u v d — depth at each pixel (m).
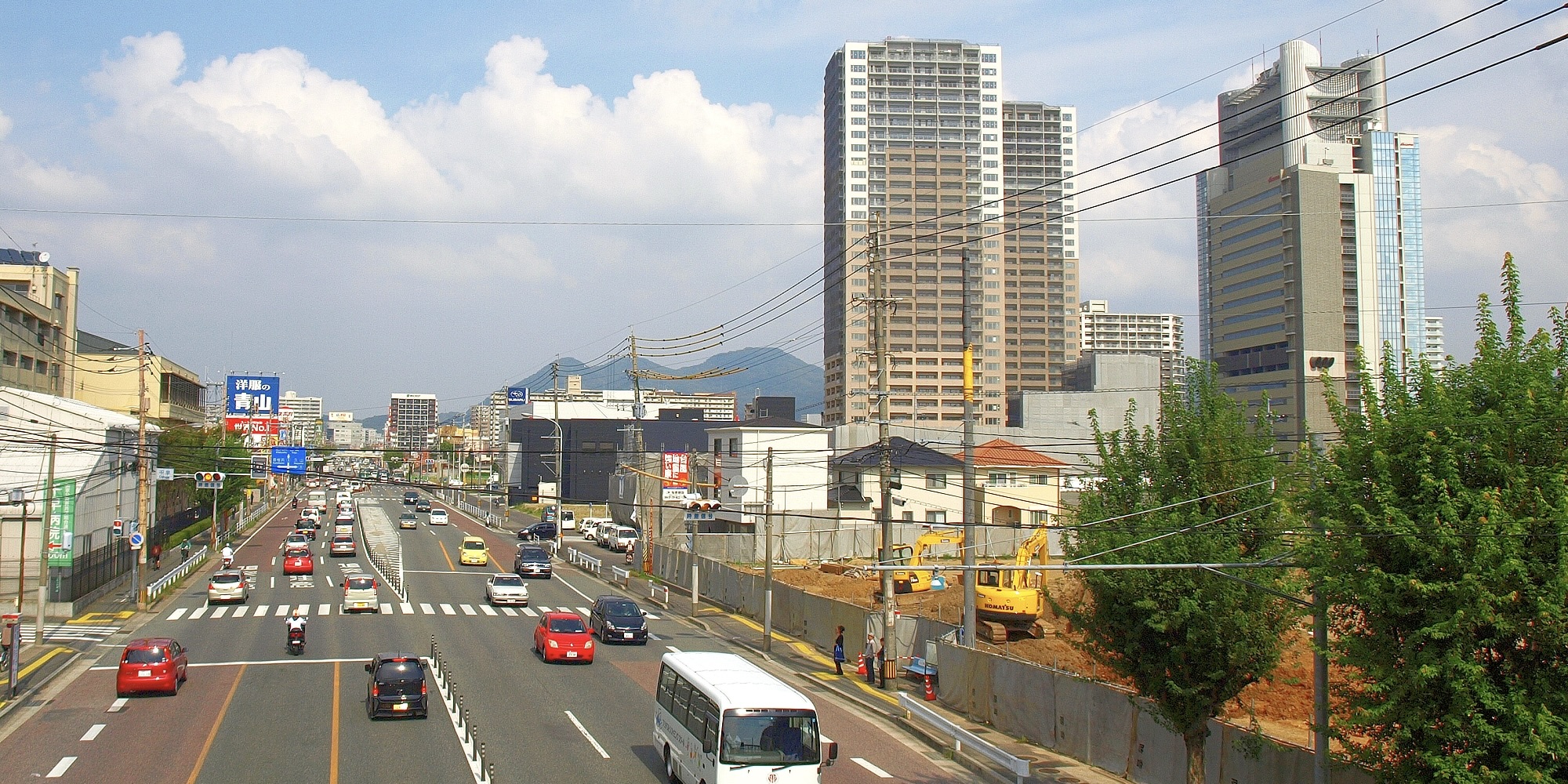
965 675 30.02
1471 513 12.21
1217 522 18.78
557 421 91.81
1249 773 19.36
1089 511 20.44
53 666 34.09
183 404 95.06
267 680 31.88
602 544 86.56
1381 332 120.50
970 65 165.62
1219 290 111.25
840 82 164.00
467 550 72.44
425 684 26.78
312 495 150.25
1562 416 12.03
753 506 71.56
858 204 159.75
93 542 50.75
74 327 79.31
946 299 153.00
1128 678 21.25
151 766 21.55
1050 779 22.50
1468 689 12.02
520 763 22.38
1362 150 126.19
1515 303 13.20
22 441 42.84
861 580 57.34
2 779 20.47
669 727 21.95
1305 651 33.03
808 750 18.98
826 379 153.75
